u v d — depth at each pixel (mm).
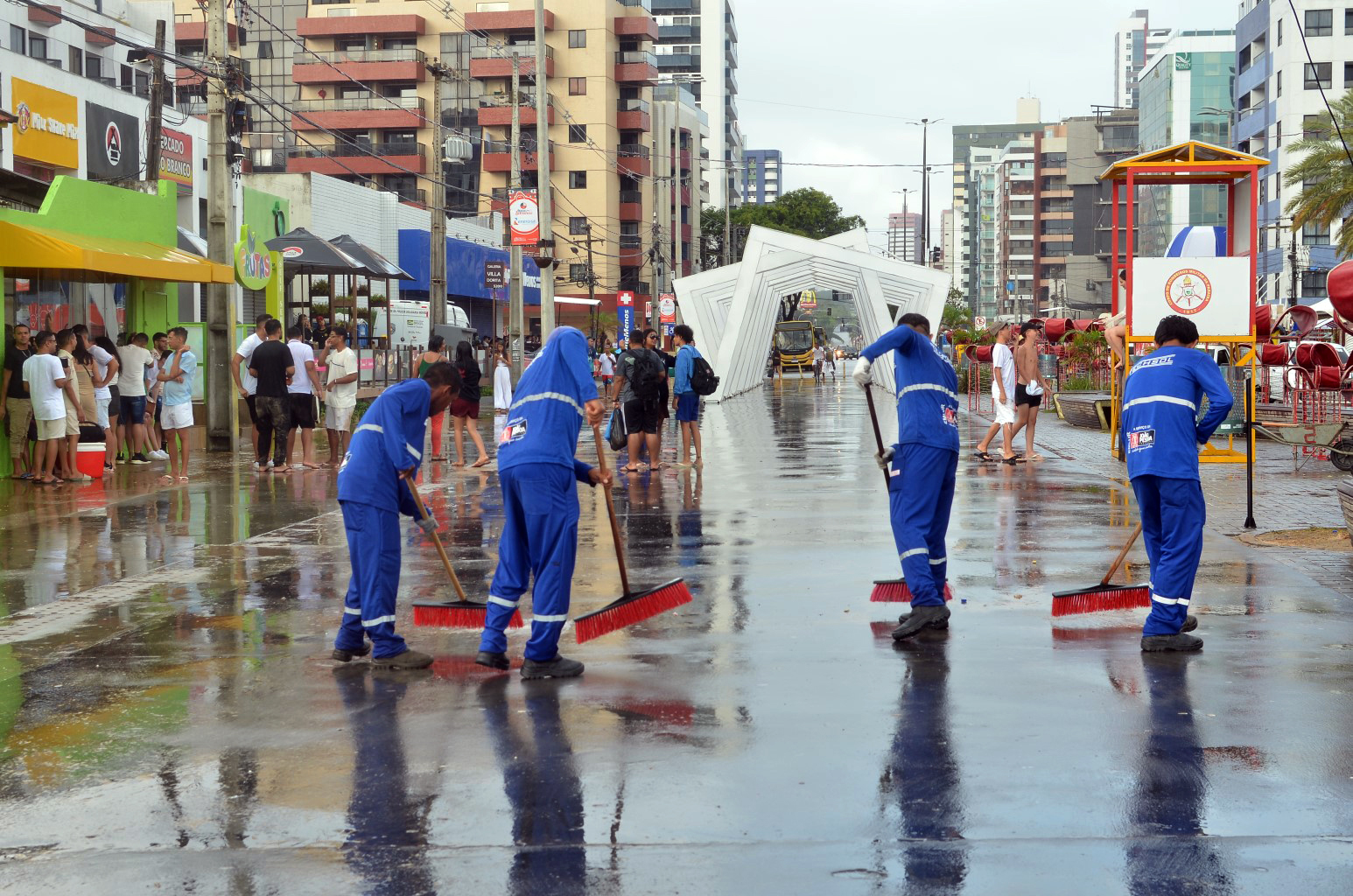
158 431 20516
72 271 19156
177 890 4133
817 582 9297
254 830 4629
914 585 7566
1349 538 10383
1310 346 21172
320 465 18625
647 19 85562
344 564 10367
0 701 6402
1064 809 4734
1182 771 5141
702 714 5984
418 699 6309
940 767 5203
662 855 4363
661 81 92875
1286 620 7824
